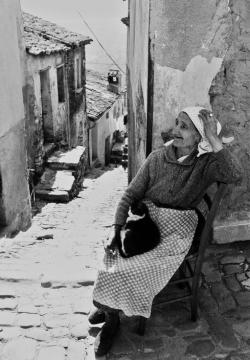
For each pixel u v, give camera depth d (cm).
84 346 293
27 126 1169
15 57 729
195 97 354
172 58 344
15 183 739
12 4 711
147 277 271
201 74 348
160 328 303
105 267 278
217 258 375
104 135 2273
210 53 342
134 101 611
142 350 286
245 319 309
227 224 390
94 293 279
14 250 528
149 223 289
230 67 347
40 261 435
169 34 338
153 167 285
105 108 2083
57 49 1316
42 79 1352
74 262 416
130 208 327
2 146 667
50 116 1398
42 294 350
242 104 359
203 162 274
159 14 335
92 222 812
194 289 296
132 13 648
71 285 362
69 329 310
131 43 678
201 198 290
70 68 1603
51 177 1234
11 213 716
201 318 311
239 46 341
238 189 381
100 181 1592
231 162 262
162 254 278
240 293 334
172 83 352
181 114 269
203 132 263
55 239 634
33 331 308
